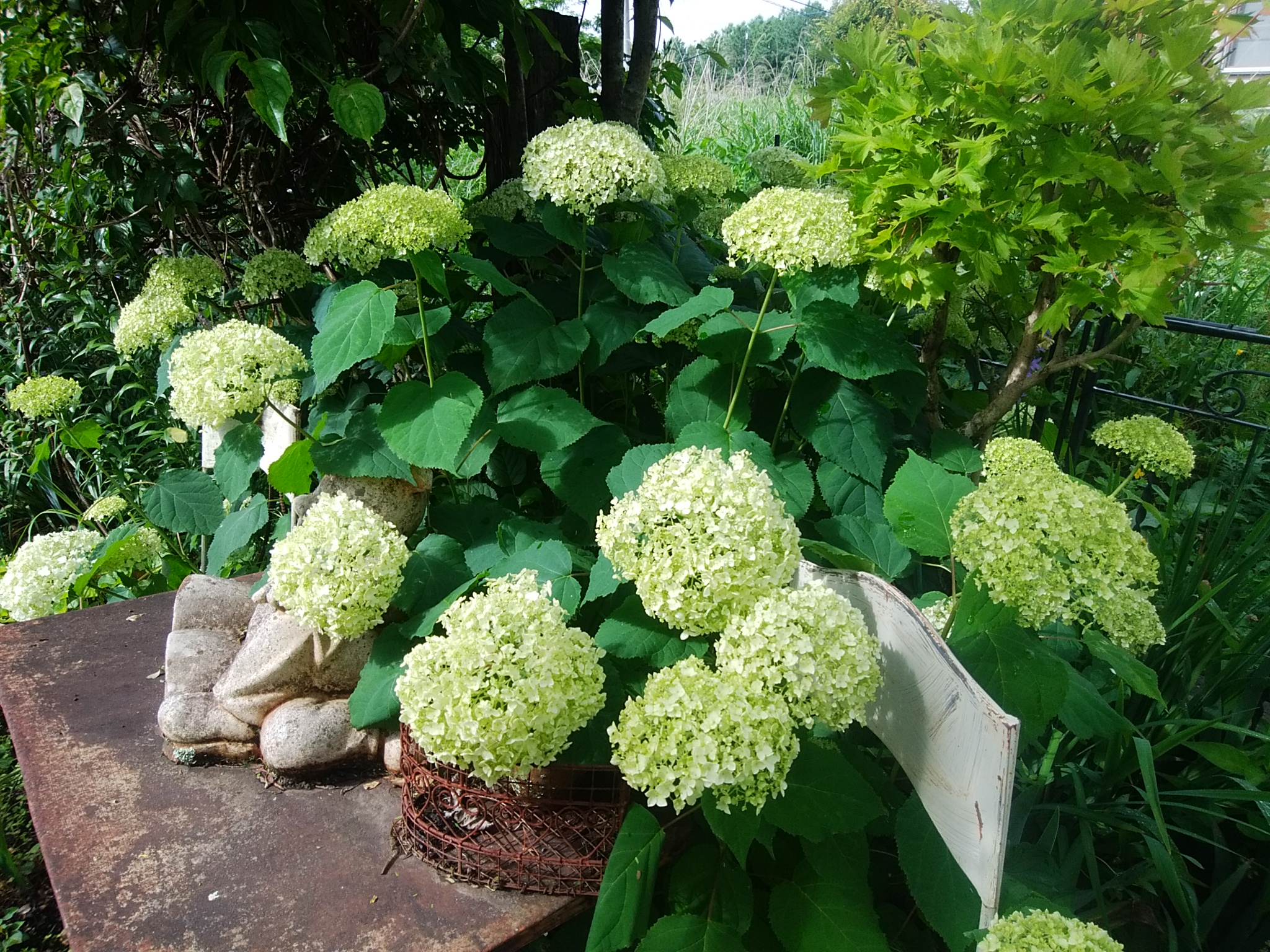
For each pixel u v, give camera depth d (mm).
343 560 1454
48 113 2312
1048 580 1201
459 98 2373
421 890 1349
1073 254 1693
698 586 1237
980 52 1711
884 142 1840
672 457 1355
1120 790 1749
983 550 1243
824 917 1211
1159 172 1731
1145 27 1800
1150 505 2061
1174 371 3592
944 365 3119
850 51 2016
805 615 1157
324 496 1579
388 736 1629
